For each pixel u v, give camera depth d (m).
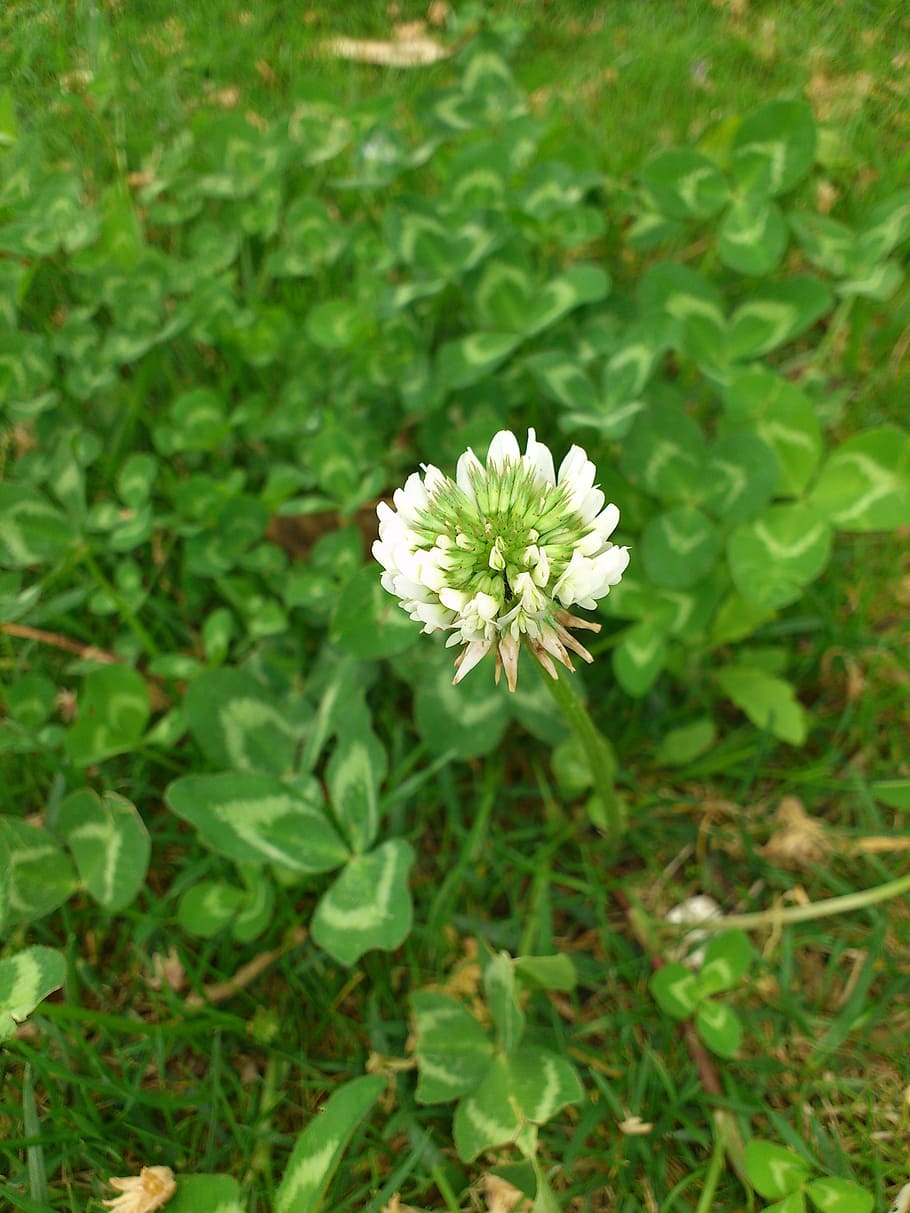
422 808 0.13
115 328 0.16
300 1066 0.11
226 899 0.11
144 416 0.16
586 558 0.08
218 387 0.17
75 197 0.16
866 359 0.16
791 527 0.12
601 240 0.17
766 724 0.13
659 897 0.12
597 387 0.14
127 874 0.11
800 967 0.12
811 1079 0.11
